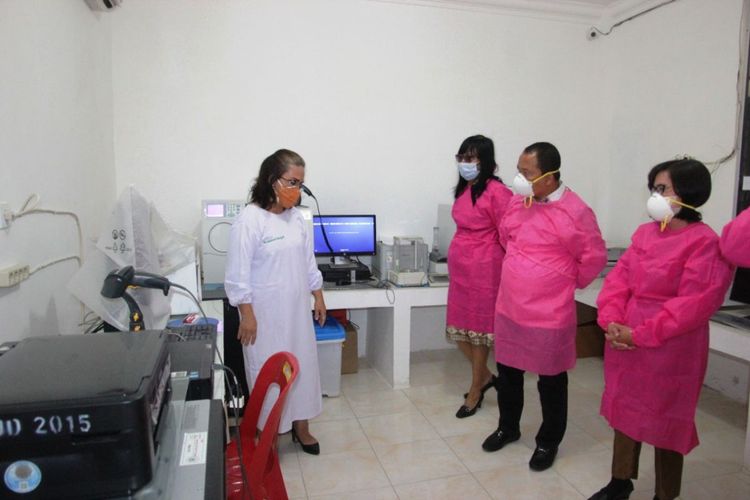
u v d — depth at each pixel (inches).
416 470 88.7
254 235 83.0
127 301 53.2
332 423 105.7
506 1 139.9
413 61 137.1
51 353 33.4
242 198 128.5
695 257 63.2
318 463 90.5
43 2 70.9
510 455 93.7
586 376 131.4
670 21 130.2
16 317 58.2
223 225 110.0
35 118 66.9
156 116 121.2
